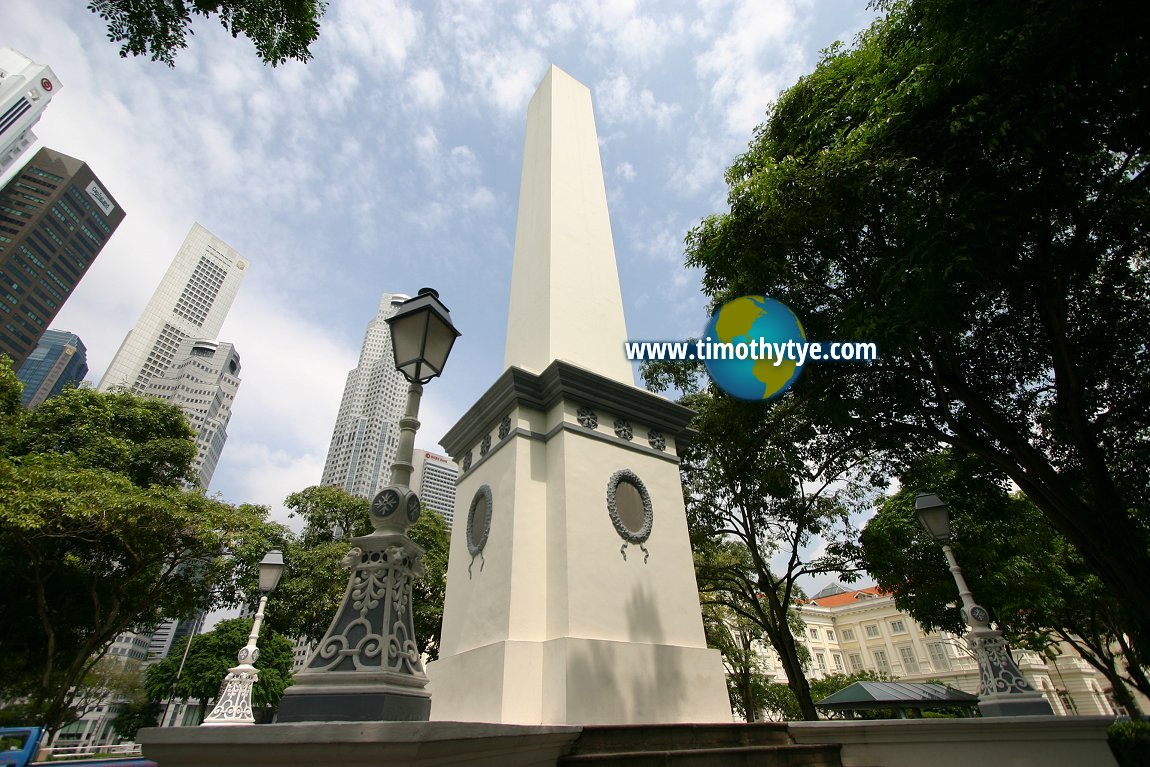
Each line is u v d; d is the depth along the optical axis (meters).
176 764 2.63
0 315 74.69
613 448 8.12
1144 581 7.72
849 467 13.87
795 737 6.72
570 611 6.46
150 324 118.38
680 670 6.89
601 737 5.20
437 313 4.58
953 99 7.43
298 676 3.10
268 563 10.92
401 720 3.00
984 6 6.64
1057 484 8.53
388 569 3.48
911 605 20.50
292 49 6.67
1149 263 9.24
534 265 10.27
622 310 10.38
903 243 7.80
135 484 17.58
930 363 10.15
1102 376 9.92
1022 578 17.97
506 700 5.93
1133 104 6.77
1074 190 7.84
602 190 11.78
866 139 8.04
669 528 8.11
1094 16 6.15
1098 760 5.59
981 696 6.59
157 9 6.02
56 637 17.14
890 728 6.40
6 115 79.06
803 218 8.51
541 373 8.33
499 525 7.43
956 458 11.74
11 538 14.72
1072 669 42.97
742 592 17.67
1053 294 8.36
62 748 15.28
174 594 17.55
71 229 84.50
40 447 17.22
